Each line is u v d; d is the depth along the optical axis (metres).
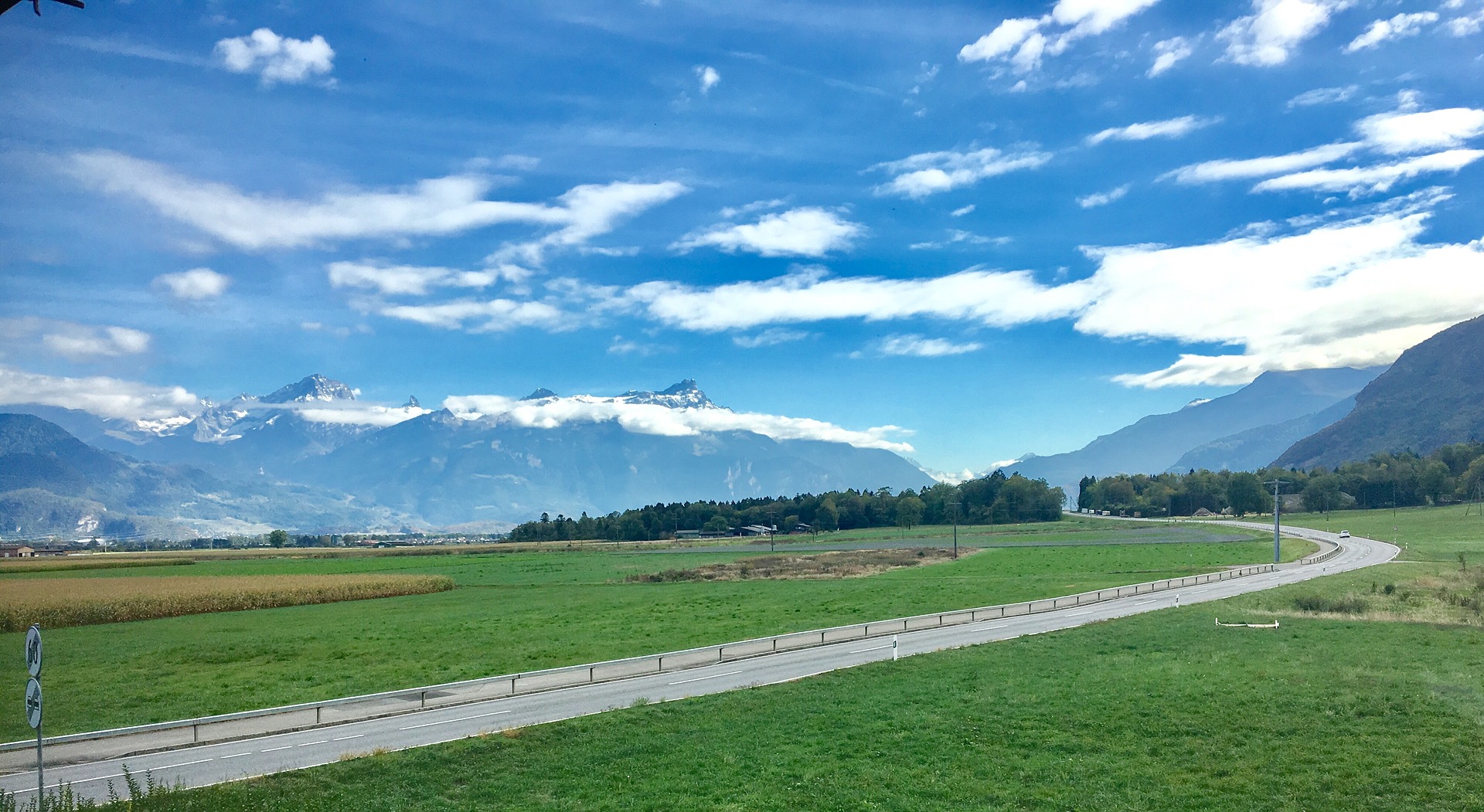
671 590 105.50
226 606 96.19
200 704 41.94
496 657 53.44
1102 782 27.38
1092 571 111.56
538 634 64.25
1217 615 61.16
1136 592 81.38
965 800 26.23
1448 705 33.84
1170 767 28.55
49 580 121.44
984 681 40.88
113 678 50.62
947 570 123.38
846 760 30.02
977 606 74.06
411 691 39.22
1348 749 29.42
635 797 26.89
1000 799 26.23
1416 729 31.25
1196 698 36.12
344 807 25.95
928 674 42.69
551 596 102.50
